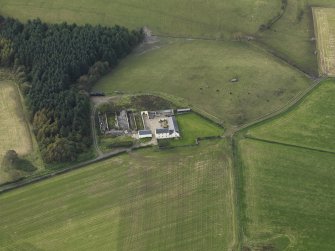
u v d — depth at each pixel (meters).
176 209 152.00
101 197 155.62
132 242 141.88
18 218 149.25
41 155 169.50
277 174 165.25
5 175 161.88
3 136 177.38
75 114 177.12
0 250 139.88
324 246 142.88
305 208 154.00
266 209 153.00
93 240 142.38
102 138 177.88
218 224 147.62
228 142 177.12
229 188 159.38
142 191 157.75
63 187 159.12
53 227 146.38
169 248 140.50
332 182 163.50
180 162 168.62
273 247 141.62
